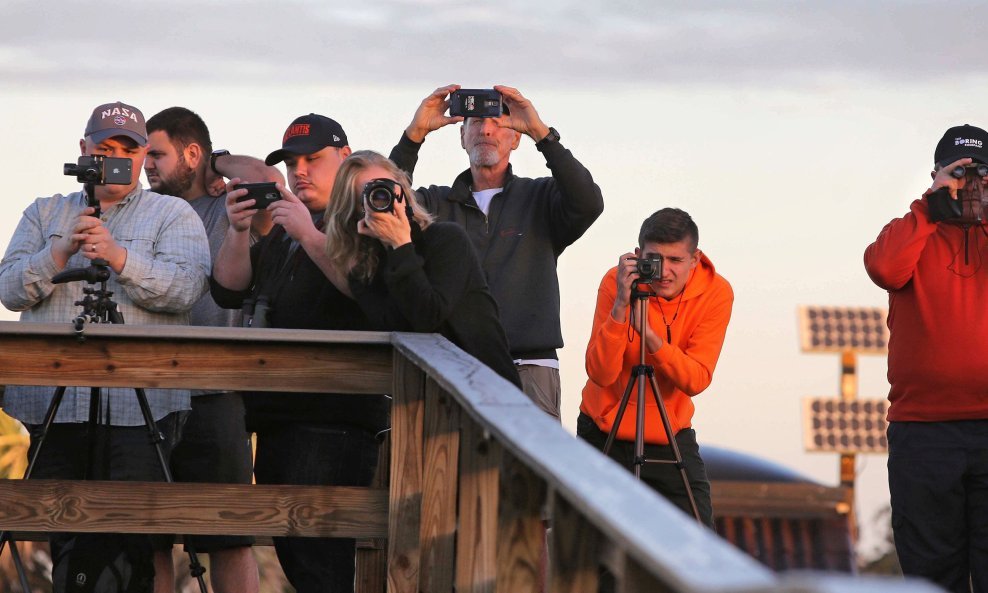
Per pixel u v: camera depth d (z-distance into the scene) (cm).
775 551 5016
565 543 693
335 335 1184
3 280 1355
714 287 1495
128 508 1191
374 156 1252
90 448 1306
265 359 1216
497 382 893
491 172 1630
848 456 7381
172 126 1656
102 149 1391
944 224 1430
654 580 542
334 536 1199
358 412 1298
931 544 1413
